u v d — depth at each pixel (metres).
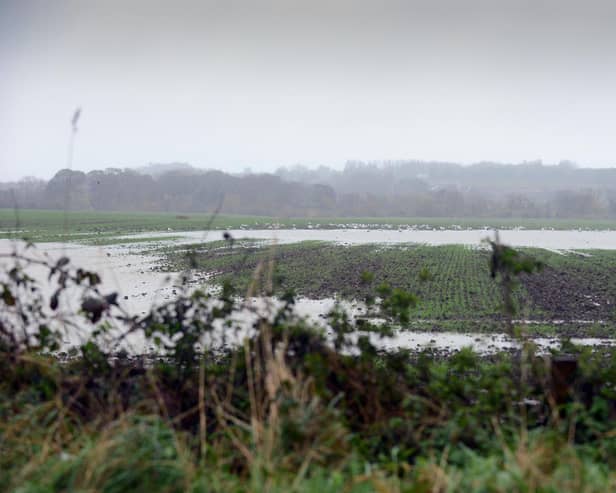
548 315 15.21
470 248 35.88
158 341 5.70
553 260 29.06
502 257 5.73
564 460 4.11
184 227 54.69
